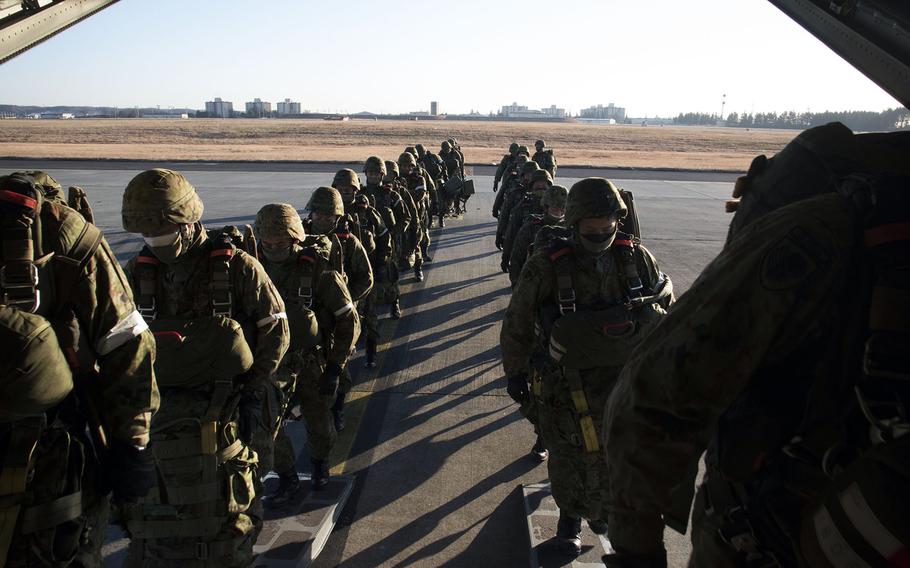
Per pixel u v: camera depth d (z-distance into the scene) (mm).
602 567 3094
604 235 2926
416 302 8328
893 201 982
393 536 3445
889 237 954
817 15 1350
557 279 2980
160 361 2479
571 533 3180
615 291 3010
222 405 2523
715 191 23266
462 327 7289
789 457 1088
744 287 1059
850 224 1004
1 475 1650
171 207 2494
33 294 1688
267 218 3508
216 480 2480
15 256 1680
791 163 1187
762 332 1044
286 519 3459
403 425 4820
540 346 3182
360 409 5102
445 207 14336
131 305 1975
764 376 1129
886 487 826
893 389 887
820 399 1027
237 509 2539
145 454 2020
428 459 4301
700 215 16781
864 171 1088
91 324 1870
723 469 1182
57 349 1685
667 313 1188
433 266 10469
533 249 3803
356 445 4500
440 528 3520
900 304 908
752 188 1263
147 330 2027
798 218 1051
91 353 1898
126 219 2498
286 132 77875
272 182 22141
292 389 3477
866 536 833
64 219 1830
